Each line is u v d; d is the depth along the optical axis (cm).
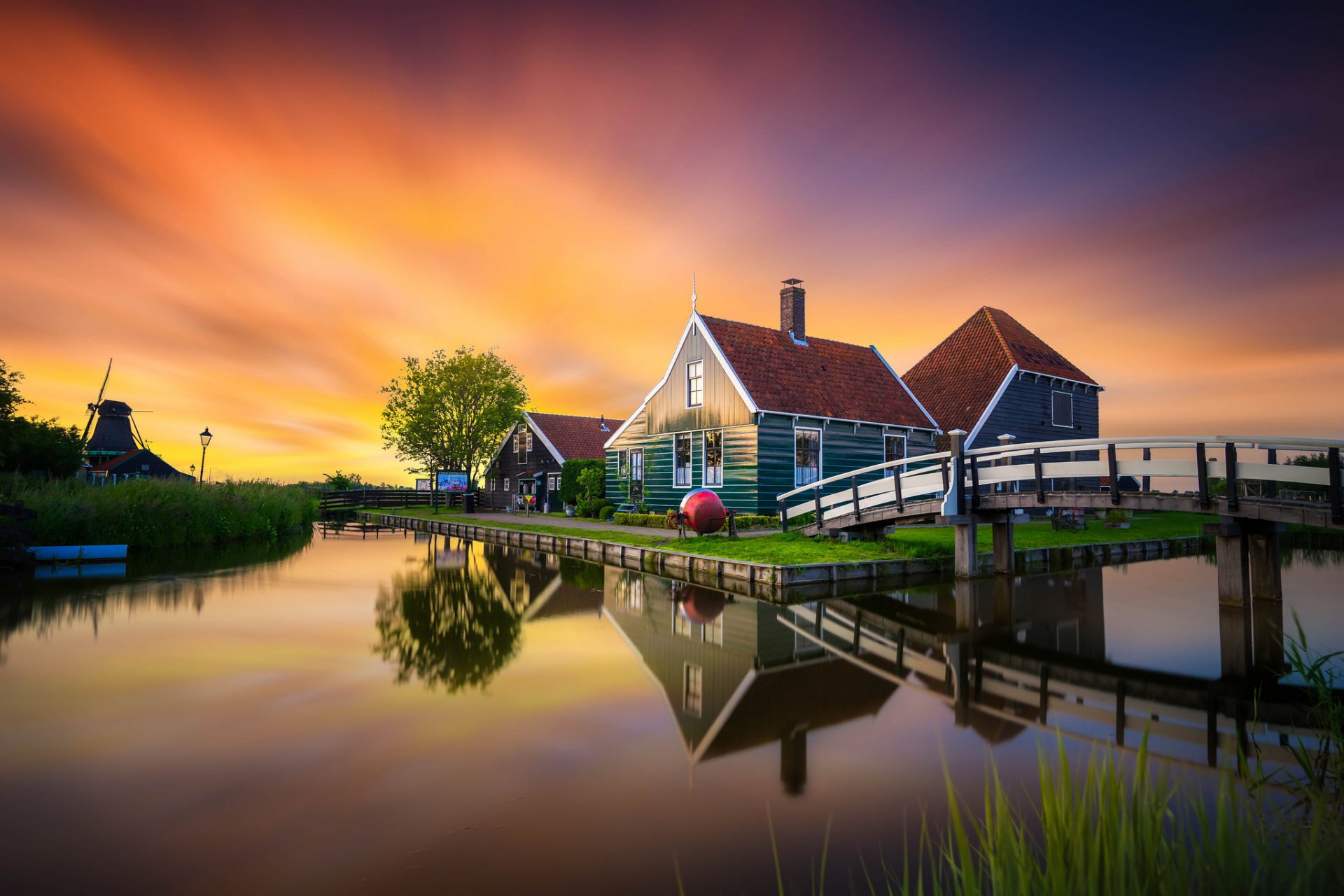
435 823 407
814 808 433
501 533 2653
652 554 1753
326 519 4025
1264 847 229
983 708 656
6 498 1664
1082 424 3072
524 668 762
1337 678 775
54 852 366
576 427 4156
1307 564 1894
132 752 504
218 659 773
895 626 1052
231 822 403
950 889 334
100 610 1052
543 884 345
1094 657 870
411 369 4375
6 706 600
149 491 1972
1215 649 914
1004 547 1564
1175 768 496
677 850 380
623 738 553
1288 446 1063
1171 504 1206
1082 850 216
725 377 2270
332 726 566
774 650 889
